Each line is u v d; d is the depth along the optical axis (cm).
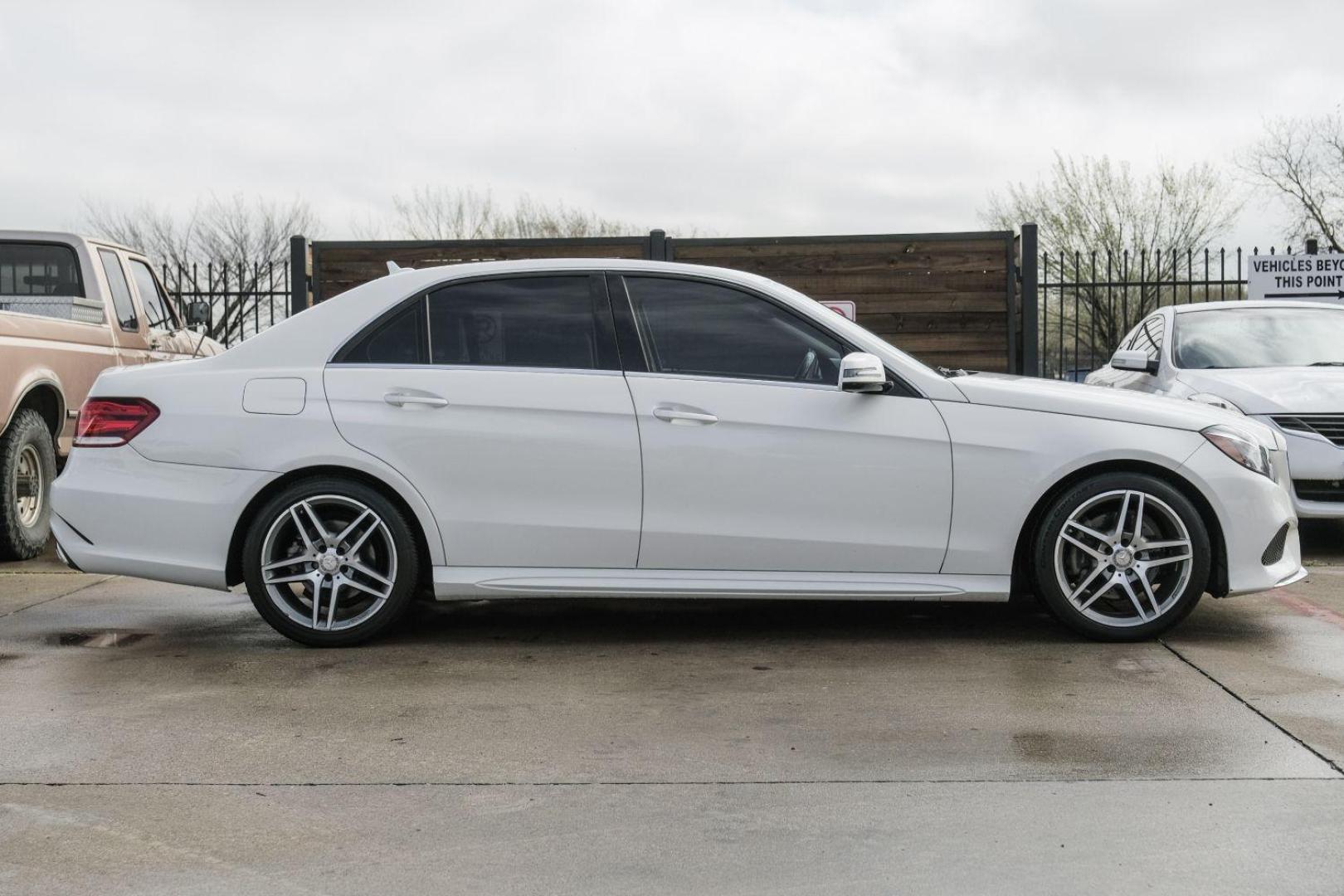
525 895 270
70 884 277
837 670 470
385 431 500
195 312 1011
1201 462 496
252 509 511
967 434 497
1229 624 545
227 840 302
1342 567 705
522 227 3825
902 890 271
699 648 511
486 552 503
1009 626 546
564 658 494
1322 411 726
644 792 335
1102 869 280
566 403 500
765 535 499
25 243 901
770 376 507
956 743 375
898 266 1070
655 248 1084
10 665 486
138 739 385
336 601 509
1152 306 2392
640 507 499
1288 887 270
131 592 659
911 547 500
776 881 276
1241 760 355
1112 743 373
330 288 1105
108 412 515
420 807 324
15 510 757
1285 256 1260
